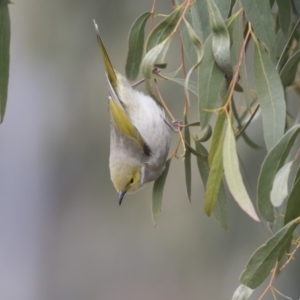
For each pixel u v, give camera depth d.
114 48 10.89
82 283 12.35
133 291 12.06
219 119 4.99
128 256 12.13
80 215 12.27
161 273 11.89
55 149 12.13
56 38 11.34
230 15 5.64
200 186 11.28
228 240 11.33
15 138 12.16
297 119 6.67
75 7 11.09
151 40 5.55
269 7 5.23
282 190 4.51
